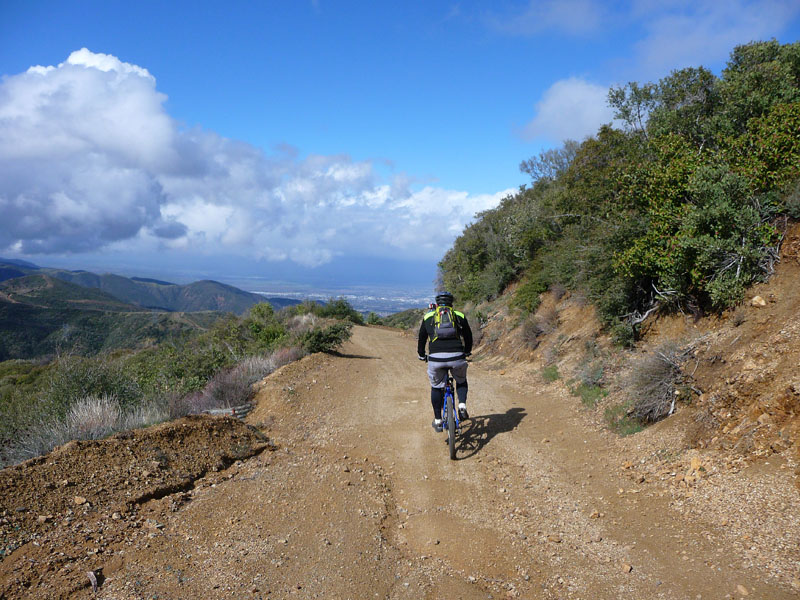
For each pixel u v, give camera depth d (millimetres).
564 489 5086
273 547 3803
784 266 6617
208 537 3941
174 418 7223
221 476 5402
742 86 9305
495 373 12352
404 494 5191
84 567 3352
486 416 8047
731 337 6129
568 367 10016
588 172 13336
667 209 8109
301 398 9422
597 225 11703
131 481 4754
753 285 6801
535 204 20750
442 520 4535
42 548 3510
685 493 4371
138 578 3270
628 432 6242
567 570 3574
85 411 6742
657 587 3199
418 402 9406
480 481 5438
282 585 3285
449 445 6102
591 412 7434
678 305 8211
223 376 10117
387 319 49750
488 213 25031
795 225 6867
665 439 5555
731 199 7215
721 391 5391
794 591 2840
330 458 6203
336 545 3881
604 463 5629
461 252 25438
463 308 24469
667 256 7914
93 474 4719
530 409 8344
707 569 3270
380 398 9812
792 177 7113
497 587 3426
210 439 6281
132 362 11445
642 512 4309
